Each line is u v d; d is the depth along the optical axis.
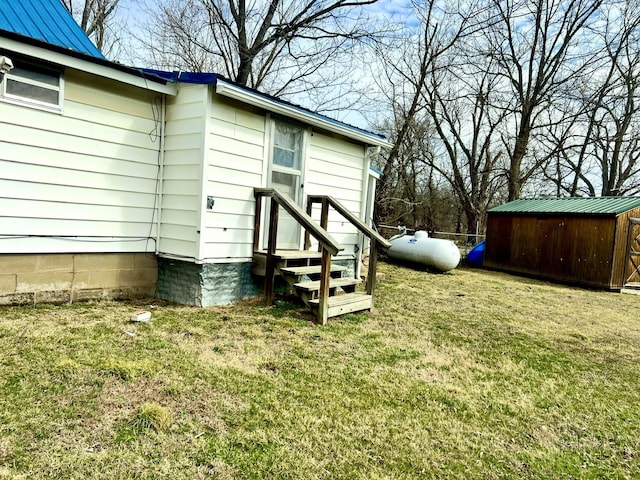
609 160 19.73
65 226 4.55
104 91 4.70
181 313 4.65
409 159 19.11
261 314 4.87
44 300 4.50
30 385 2.62
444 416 2.78
